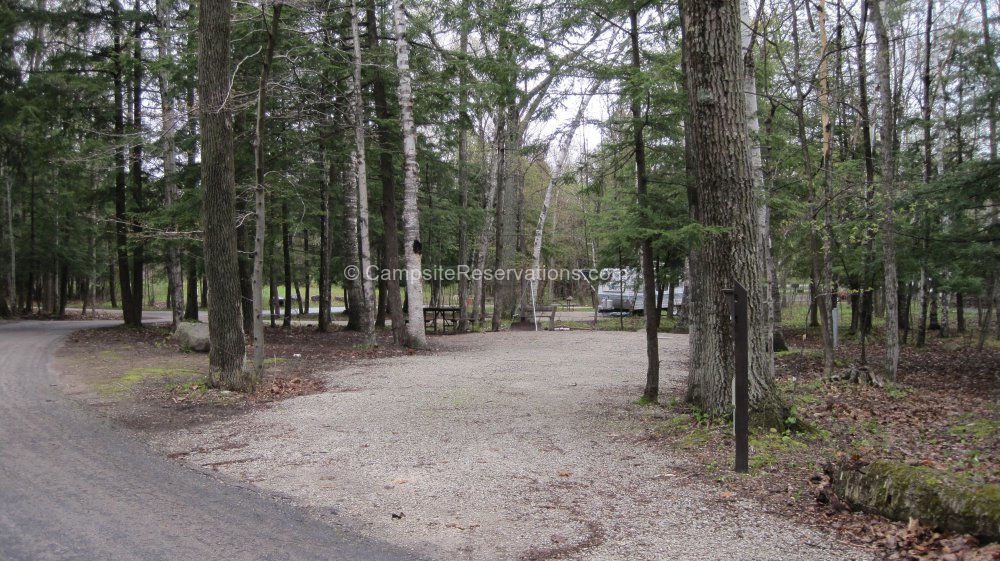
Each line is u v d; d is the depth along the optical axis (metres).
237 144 15.02
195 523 4.14
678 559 3.60
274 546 3.78
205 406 8.09
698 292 8.02
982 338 15.81
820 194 13.89
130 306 20.66
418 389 9.45
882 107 10.89
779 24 12.48
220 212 8.97
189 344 13.84
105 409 7.82
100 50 17.80
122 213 18.45
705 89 6.27
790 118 16.22
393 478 5.18
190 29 13.86
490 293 43.47
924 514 3.90
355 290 21.45
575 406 8.14
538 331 21.59
